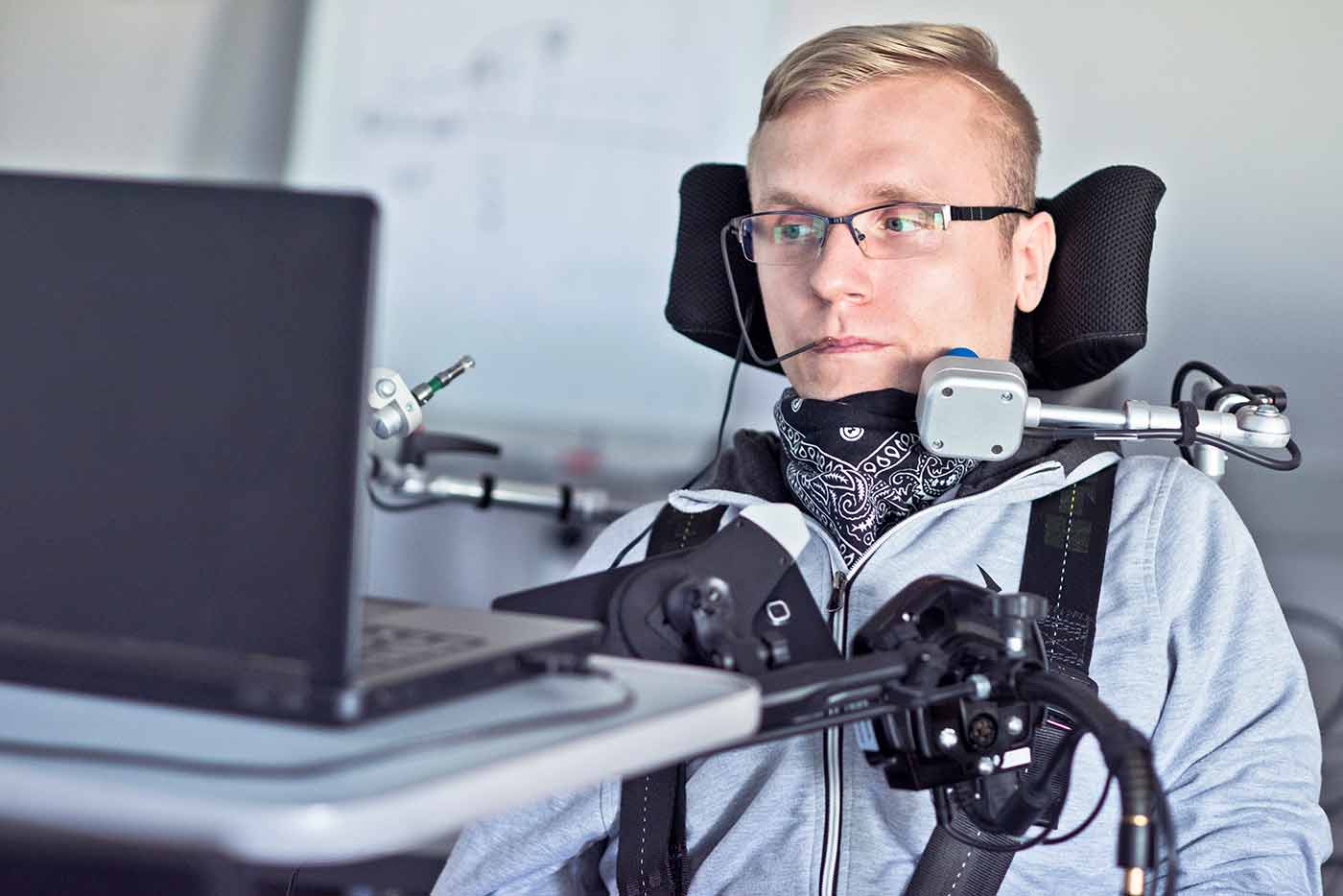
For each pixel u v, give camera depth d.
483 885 1.26
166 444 0.63
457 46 2.62
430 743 0.58
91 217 0.65
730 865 1.20
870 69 1.29
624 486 2.53
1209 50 2.17
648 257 2.56
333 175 2.66
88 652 0.63
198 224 0.63
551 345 2.58
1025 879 1.14
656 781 1.20
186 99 2.70
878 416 1.25
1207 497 1.26
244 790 0.51
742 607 0.88
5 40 2.74
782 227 1.30
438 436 1.69
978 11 2.31
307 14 2.66
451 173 2.62
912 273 1.25
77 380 0.65
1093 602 1.19
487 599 2.53
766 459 1.40
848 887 1.16
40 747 0.56
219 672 0.60
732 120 2.53
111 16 2.72
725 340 1.49
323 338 0.61
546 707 0.65
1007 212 1.30
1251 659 1.18
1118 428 1.26
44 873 0.48
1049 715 1.12
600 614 0.88
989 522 1.27
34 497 0.66
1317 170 2.12
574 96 2.58
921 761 0.89
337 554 0.60
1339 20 2.11
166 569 0.63
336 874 1.79
